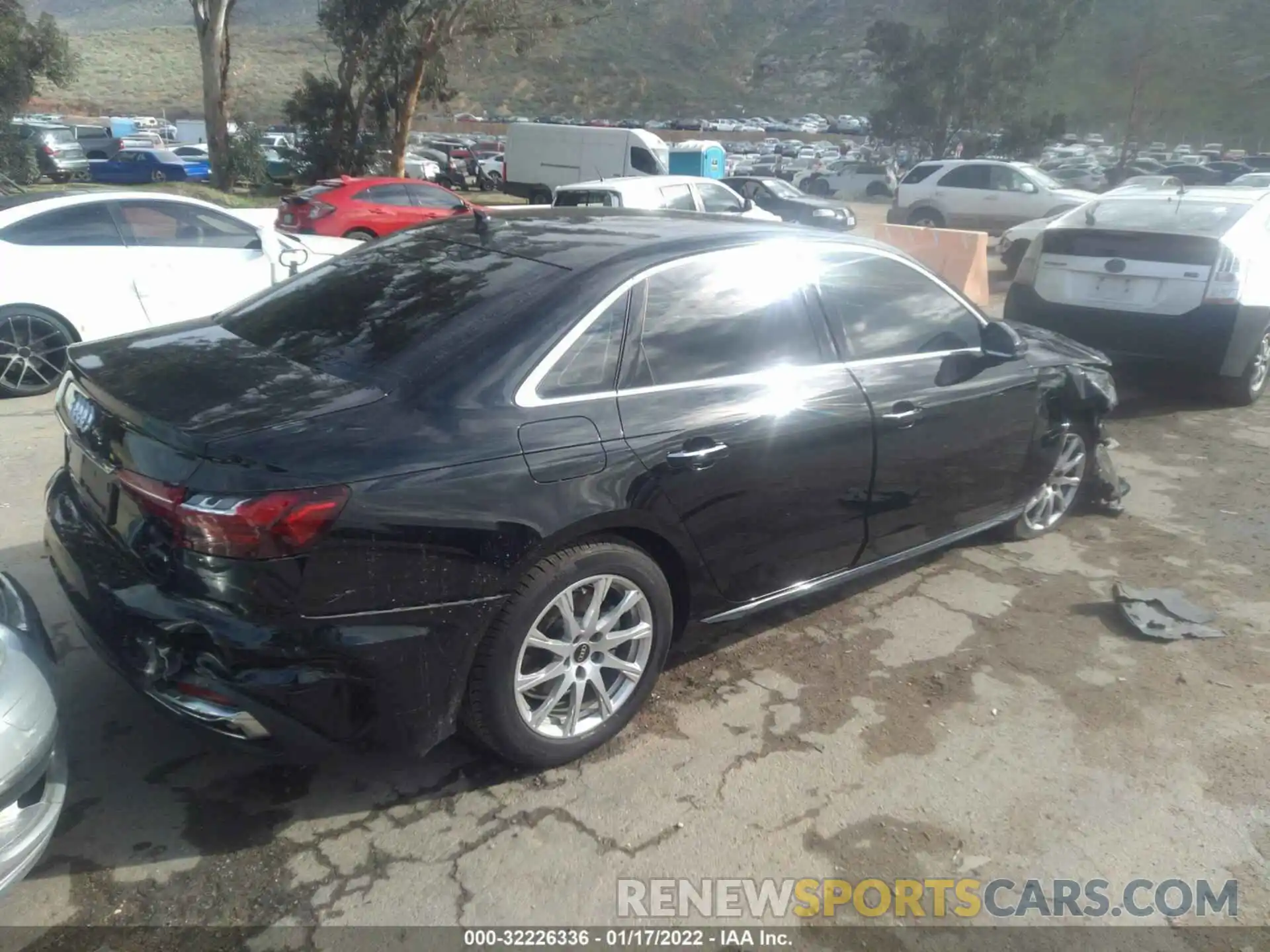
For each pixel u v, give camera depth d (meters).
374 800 3.04
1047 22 35.81
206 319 3.72
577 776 3.18
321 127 29.94
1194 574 4.86
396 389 2.84
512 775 3.18
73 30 144.00
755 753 3.33
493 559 2.79
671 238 3.51
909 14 105.81
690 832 2.96
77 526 3.06
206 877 2.71
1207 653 4.09
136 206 7.65
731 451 3.32
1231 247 7.09
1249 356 7.39
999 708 3.65
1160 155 46.22
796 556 3.73
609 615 3.18
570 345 3.05
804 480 3.60
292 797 3.04
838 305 3.84
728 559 3.47
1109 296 7.53
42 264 7.19
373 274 3.58
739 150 62.00
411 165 34.69
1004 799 3.16
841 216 21.06
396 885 2.71
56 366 7.33
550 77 104.81
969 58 36.59
